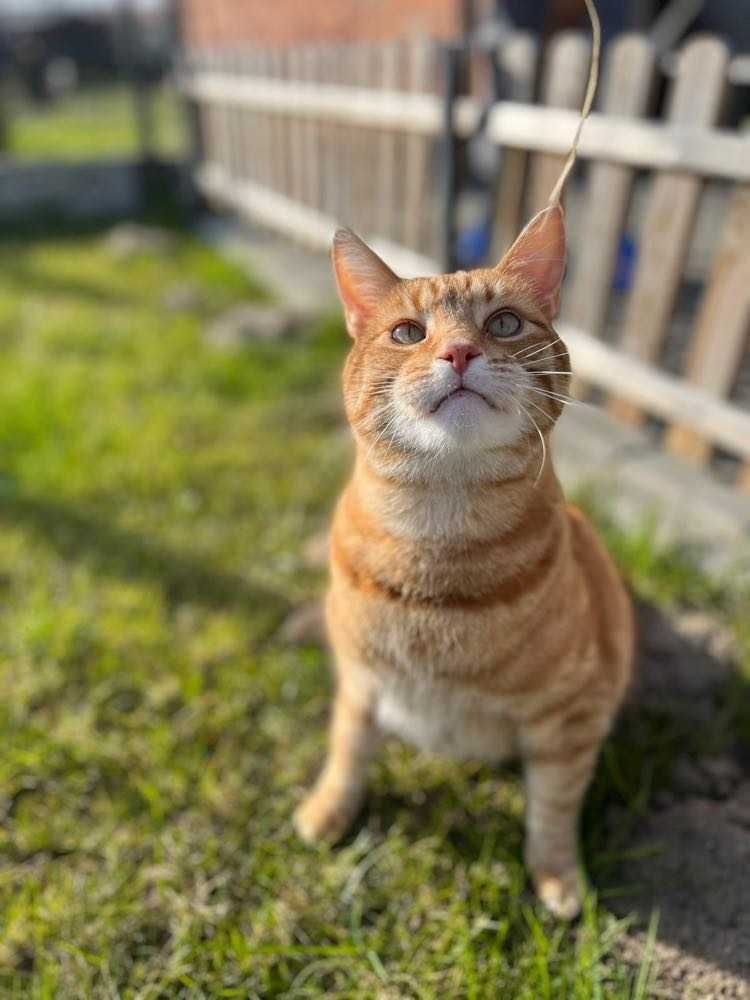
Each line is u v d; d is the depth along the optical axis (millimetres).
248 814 459
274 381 937
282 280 1282
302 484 757
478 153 1501
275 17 2154
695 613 589
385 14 1741
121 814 455
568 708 381
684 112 671
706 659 545
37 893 411
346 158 1243
